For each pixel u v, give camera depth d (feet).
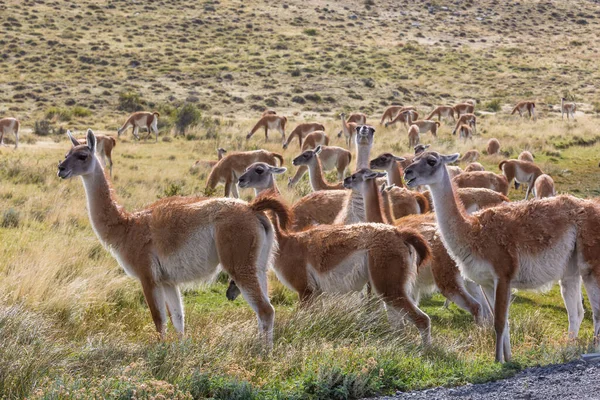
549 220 40.65
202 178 111.65
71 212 79.61
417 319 42.45
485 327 45.14
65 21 349.82
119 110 221.66
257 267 41.19
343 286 45.09
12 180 98.48
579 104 267.59
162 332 41.70
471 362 38.52
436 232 47.50
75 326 44.68
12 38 305.53
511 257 40.22
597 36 432.66
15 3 368.89
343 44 358.02
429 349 40.81
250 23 384.27
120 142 159.84
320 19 415.23
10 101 224.33
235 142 154.30
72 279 53.06
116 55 295.89
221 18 389.60
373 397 32.96
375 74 299.79
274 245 43.16
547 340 44.34
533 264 40.57
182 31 355.56
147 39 332.19
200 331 41.93
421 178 40.73
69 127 185.06
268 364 36.45
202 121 183.62
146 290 41.98
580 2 522.47
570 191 105.60
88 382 32.65
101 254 62.85
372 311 45.47
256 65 295.48
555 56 376.07
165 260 41.68
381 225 44.34
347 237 44.37
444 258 46.96
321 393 32.96
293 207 62.18
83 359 36.11
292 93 257.55
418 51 360.48
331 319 43.57
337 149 110.42
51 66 274.16
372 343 40.73
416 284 50.16
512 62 352.90
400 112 184.65
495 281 40.73
